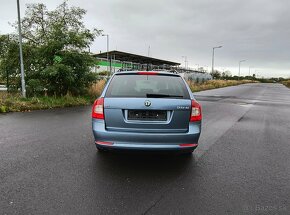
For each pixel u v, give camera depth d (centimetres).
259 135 722
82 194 336
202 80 5116
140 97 421
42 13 1445
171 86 453
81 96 1472
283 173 428
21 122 820
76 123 819
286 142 646
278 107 1502
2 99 1149
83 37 1427
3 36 1348
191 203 319
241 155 525
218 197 336
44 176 393
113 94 434
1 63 1384
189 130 420
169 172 421
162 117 416
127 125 413
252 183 384
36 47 1404
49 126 767
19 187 353
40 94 1407
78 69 1431
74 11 1470
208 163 470
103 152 518
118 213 292
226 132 754
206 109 1305
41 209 296
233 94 2666
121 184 370
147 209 302
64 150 528
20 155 491
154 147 407
